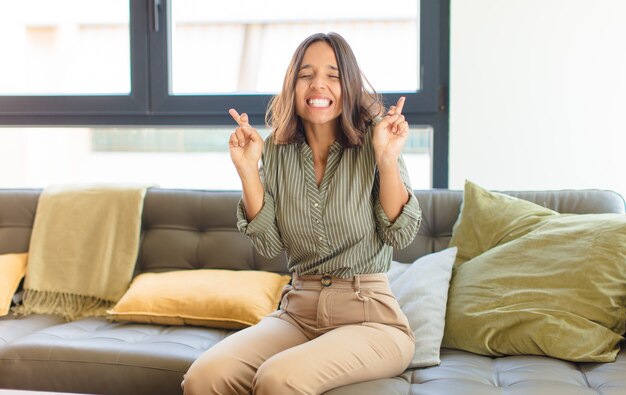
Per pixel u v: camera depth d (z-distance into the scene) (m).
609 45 2.47
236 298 2.06
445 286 1.91
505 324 1.74
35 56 2.95
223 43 2.82
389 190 1.59
